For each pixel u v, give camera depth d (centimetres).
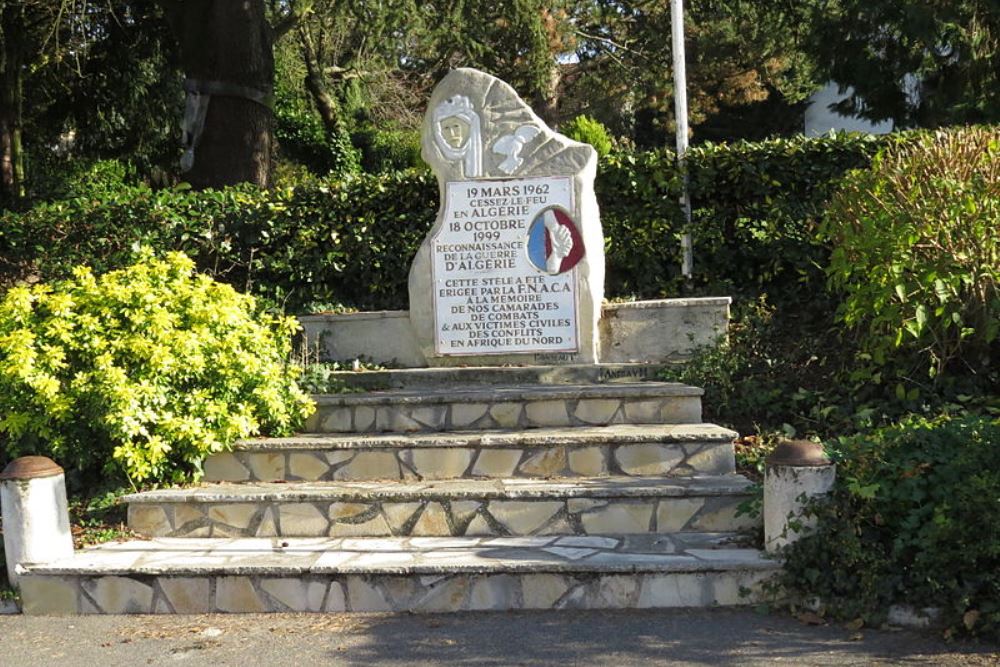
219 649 518
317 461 699
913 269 725
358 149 2775
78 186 1661
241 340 751
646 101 2891
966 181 748
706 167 991
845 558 539
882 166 789
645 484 643
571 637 517
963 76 1535
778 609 548
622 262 1020
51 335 706
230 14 1370
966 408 727
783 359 856
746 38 2577
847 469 573
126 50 1817
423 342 870
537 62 2216
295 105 2697
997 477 528
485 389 792
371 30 1622
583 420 747
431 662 491
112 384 673
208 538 646
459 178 865
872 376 764
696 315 877
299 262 1030
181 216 1024
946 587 521
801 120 3275
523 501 630
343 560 580
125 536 647
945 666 475
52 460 661
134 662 507
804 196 983
